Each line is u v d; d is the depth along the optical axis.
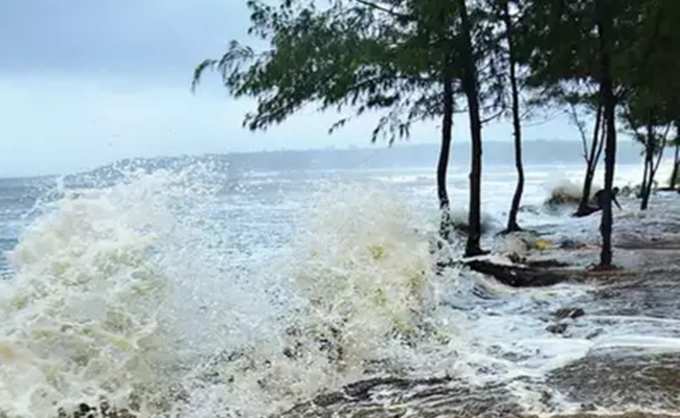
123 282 4.40
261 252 6.05
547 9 11.30
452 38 10.98
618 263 9.98
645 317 6.12
